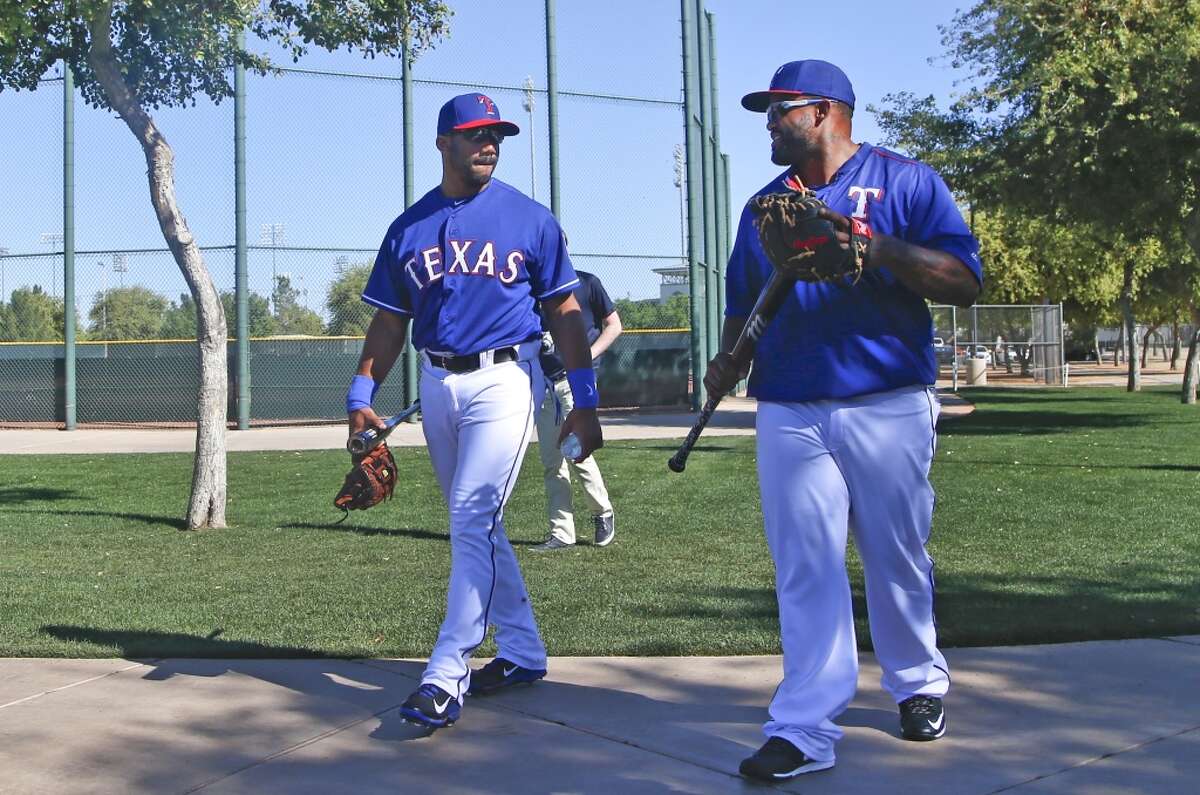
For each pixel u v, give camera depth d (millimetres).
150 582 7172
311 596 6695
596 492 8219
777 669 5047
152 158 9367
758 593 6562
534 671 4840
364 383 4887
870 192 3891
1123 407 24688
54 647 5527
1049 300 43438
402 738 4273
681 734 4250
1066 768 3811
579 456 4770
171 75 10250
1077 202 19312
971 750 4008
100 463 15164
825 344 3889
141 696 4801
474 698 4711
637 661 5207
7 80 9828
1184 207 18828
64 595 6773
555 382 7957
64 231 22219
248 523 9688
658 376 24719
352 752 4137
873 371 3875
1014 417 21547
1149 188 18766
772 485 3988
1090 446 15383
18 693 4855
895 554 4020
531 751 4109
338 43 10250
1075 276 39500
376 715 4539
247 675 5094
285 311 22156
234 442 18625
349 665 5250
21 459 15820
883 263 3637
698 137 24234
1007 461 13453
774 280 3850
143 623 6023
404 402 22047
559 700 4676
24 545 8664
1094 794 3592
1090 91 18359
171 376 23016
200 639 5664
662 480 12023
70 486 12625
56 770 3988
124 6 9438
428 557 7992
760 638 5504
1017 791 3637
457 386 4574
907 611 4090
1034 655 5102
